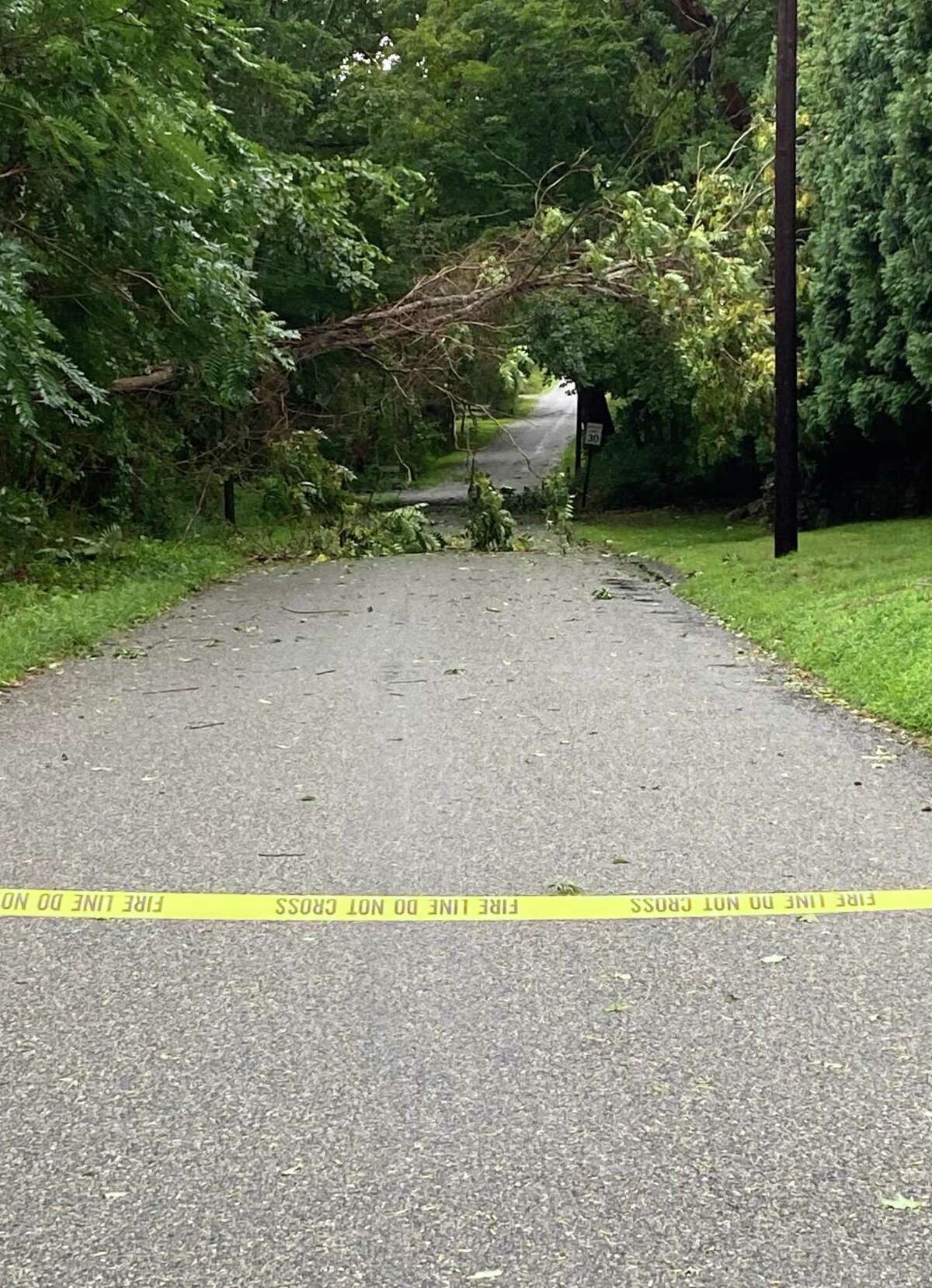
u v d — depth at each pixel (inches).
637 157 1036.5
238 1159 118.3
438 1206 110.4
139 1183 114.8
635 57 1054.4
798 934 169.0
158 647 418.9
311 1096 129.4
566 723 297.0
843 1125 122.3
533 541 852.0
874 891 184.4
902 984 153.0
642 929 171.5
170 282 576.4
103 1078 134.0
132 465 764.6
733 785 242.2
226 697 331.9
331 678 359.3
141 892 187.9
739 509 959.0
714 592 518.6
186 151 513.0
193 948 167.6
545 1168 115.9
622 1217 108.3
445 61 1067.9
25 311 445.4
